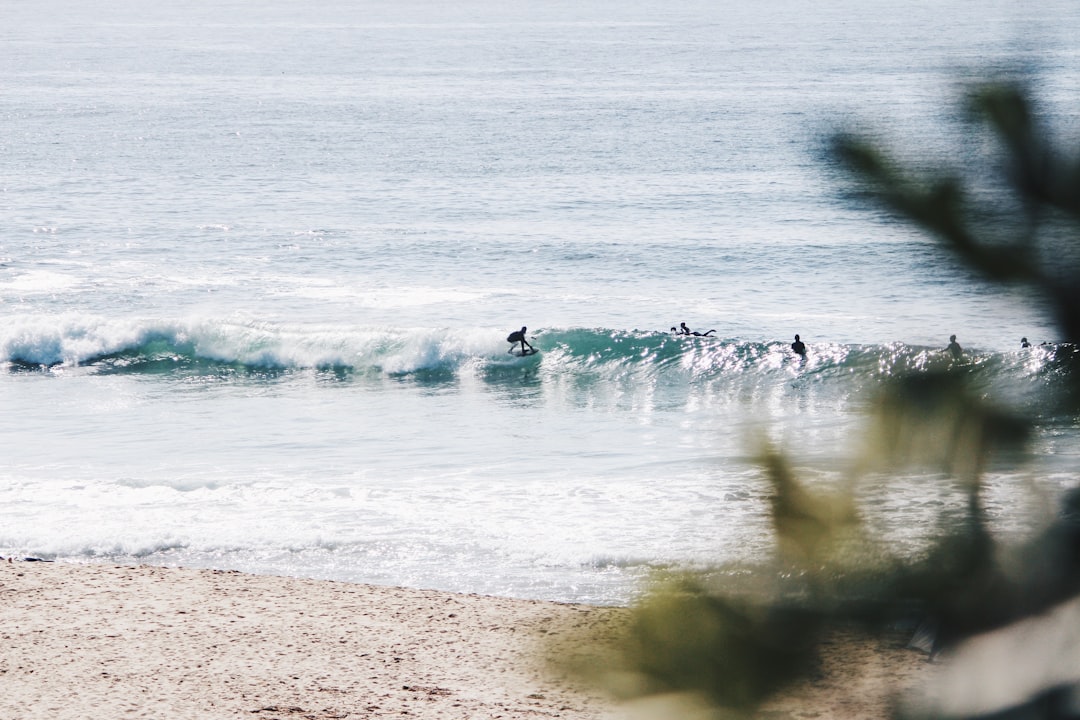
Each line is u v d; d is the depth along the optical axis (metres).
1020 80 3.57
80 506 34.66
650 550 29.66
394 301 72.88
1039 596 3.49
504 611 25.72
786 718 4.04
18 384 56.06
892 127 3.76
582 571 28.66
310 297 73.88
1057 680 3.27
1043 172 3.49
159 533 32.03
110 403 52.00
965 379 3.85
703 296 73.50
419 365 59.66
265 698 21.06
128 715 20.14
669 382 56.38
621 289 75.69
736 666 3.79
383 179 124.38
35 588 27.14
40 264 82.62
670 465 39.44
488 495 35.72
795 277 77.44
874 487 3.90
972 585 3.59
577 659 4.03
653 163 131.12
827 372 54.97
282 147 151.00
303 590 27.30
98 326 61.78
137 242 91.31
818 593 3.86
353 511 34.12
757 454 4.25
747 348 57.31
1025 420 3.64
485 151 143.38
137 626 24.75
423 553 30.38
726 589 3.98
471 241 90.44
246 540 31.45
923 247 3.68
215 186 121.00
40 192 116.12
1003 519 3.67
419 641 23.98
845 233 90.19
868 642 3.75
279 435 45.62
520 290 75.75
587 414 49.78
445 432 46.22
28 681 21.64
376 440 44.72
